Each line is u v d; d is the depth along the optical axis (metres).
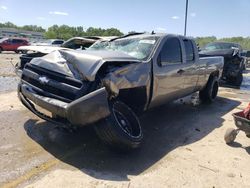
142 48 5.23
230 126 6.11
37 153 4.20
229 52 12.11
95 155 4.25
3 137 4.68
